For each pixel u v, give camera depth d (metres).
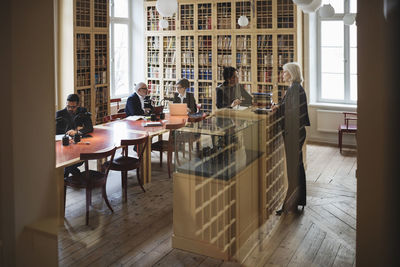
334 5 7.72
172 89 8.88
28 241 1.44
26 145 1.41
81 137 4.98
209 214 3.34
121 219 4.23
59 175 4.02
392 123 1.37
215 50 7.96
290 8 4.03
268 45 4.03
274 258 3.31
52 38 1.47
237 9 7.51
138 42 9.37
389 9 1.33
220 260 3.32
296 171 3.89
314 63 7.91
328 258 3.31
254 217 3.44
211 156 3.24
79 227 4.03
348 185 5.31
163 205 4.64
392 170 1.38
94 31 7.39
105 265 3.27
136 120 6.19
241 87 3.32
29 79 1.41
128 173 5.97
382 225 1.40
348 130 6.98
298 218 4.06
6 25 1.35
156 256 3.41
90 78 7.40
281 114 3.53
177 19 8.47
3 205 1.40
